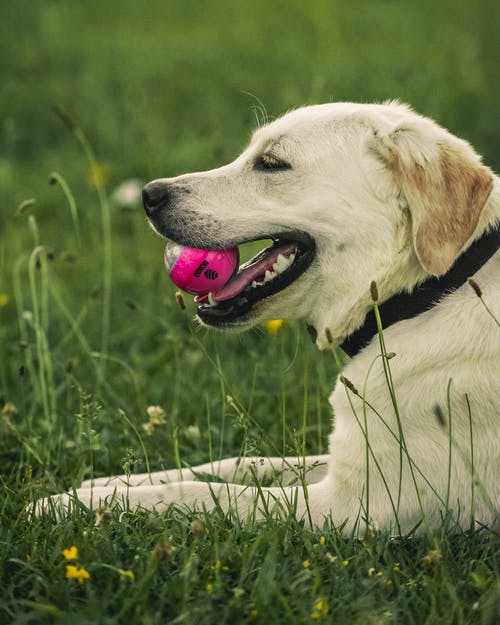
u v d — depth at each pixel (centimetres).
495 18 1989
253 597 396
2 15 1997
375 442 472
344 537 465
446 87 1434
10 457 589
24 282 912
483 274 480
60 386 672
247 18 2055
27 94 1488
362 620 381
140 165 1170
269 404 658
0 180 1197
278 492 489
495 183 493
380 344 488
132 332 789
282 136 514
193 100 1452
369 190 488
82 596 407
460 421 463
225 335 761
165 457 594
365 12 2102
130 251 991
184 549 434
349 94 1341
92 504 489
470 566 423
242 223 515
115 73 1602
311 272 511
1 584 415
